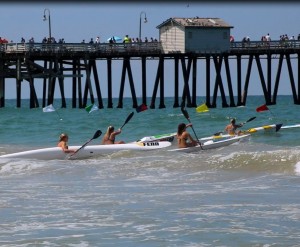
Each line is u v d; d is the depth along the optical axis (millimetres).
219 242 32188
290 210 38312
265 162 54531
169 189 46531
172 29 166000
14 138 104438
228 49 167375
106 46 161625
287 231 33812
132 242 32500
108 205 41031
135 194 44750
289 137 89688
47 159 68438
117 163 60125
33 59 164875
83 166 59625
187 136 70938
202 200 41844
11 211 39844
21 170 59219
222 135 83938
